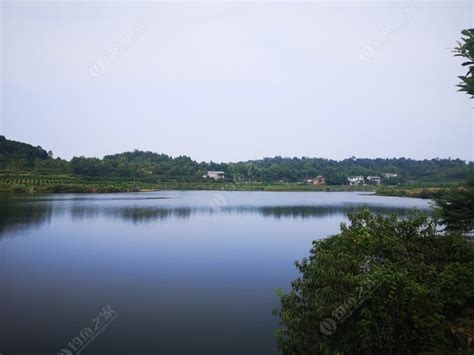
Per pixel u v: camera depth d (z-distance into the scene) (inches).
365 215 582.6
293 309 502.0
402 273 423.8
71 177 5054.1
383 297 416.5
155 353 592.7
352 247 510.9
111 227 1947.6
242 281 992.2
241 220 2306.8
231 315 750.5
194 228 1963.6
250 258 1272.1
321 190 6048.2
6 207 2696.9
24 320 721.6
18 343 625.9
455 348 402.0
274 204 3516.2
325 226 2068.2
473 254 505.7
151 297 860.6
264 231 1882.4
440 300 424.5
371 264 473.4
